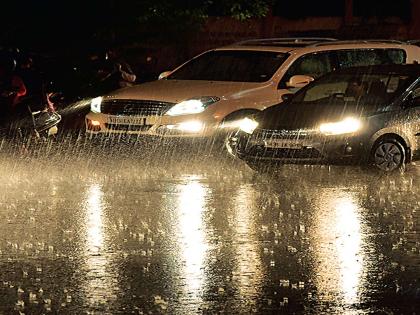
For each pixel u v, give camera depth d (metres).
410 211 25.61
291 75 36.22
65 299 17.58
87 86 49.66
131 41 54.44
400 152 31.20
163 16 54.56
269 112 31.94
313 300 17.50
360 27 62.06
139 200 27.38
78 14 53.75
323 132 30.61
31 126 39.88
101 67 50.59
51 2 53.91
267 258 20.52
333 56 37.19
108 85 49.06
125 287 18.36
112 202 27.03
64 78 50.09
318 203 26.83
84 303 17.34
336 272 19.39
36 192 28.83
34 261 20.28
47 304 17.28
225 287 18.36
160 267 19.78
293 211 25.62
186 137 34.88
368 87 32.22
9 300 17.55
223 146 35.03
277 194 28.33
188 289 18.22
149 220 24.45
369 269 19.59
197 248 21.38
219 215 25.09
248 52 37.34
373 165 30.95
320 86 33.56
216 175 31.95
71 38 53.38
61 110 46.12
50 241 22.08
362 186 29.66
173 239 22.25
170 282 18.69
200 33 62.72
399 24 63.22
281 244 21.80
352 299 17.55
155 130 35.25
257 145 31.34
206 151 35.03
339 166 33.41
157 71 61.56
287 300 17.48
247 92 35.34
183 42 57.12
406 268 19.69
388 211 25.62
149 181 30.78
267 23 63.66
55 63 51.06
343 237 22.47
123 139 35.94
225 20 62.97
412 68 32.44
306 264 20.00
